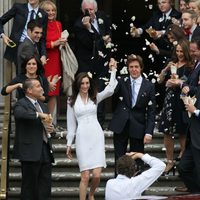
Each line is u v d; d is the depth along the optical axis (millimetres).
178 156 40781
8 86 37156
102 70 42031
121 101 38281
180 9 42969
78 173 40844
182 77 36906
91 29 41781
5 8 43938
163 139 42344
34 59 37406
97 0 50000
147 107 38094
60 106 47500
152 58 41625
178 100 38750
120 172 30203
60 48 41719
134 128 37906
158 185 39844
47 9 41688
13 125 42719
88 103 37094
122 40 50250
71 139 37375
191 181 35688
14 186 40281
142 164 37719
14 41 41125
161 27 42562
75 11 48906
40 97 36406
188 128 35375
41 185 36906
